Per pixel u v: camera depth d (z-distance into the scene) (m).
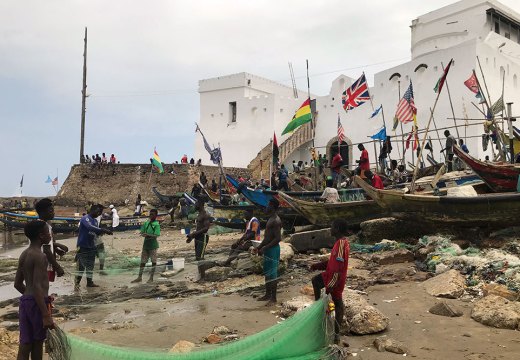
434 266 10.80
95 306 9.66
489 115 22.88
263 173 41.09
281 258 11.23
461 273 9.97
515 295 8.30
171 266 11.98
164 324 8.21
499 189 14.26
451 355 6.22
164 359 5.16
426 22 39.56
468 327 7.25
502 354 6.16
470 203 11.98
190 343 6.40
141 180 42.41
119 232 27.58
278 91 50.03
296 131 41.66
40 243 5.56
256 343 5.58
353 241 14.14
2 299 11.29
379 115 35.81
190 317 8.60
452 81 31.02
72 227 28.62
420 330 7.23
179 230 27.92
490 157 29.69
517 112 33.97
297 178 29.61
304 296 9.12
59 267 7.37
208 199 28.12
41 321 5.34
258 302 9.51
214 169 42.34
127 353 5.16
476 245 11.96
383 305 8.56
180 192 40.56
